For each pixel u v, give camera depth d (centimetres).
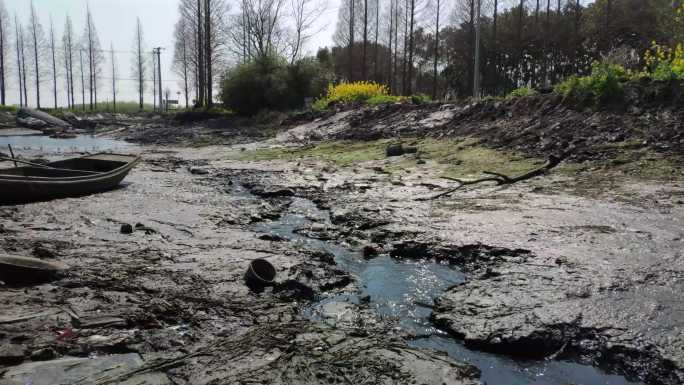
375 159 1519
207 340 427
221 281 562
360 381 360
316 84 3309
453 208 891
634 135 1162
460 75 4653
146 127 3662
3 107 4862
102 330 434
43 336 419
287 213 965
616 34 3431
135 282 554
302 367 377
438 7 3912
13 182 975
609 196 877
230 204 1038
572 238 675
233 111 3541
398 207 926
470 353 425
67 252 662
